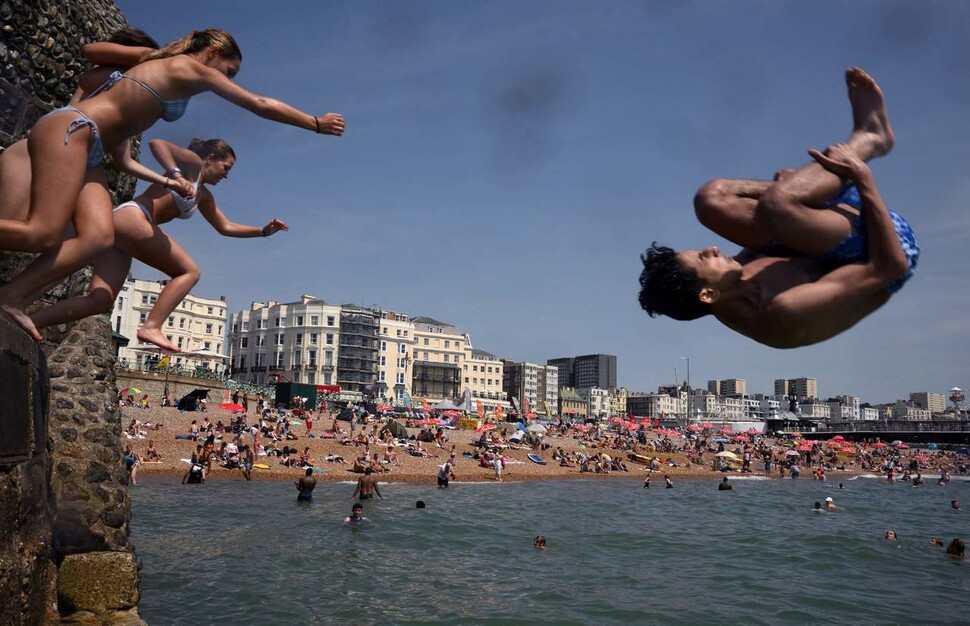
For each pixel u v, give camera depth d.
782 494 48.53
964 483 69.44
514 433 71.31
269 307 144.50
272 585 15.41
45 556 5.81
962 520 34.09
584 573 18.69
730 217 2.55
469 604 14.84
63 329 10.53
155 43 4.54
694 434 103.81
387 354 145.50
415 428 67.81
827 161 2.35
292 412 67.81
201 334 118.56
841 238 2.35
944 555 23.38
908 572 20.41
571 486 49.00
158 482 34.31
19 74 8.82
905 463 91.50
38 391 5.53
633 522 29.94
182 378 64.44
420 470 48.97
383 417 75.88
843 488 56.59
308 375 134.50
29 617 5.15
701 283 2.37
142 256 4.73
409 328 150.38
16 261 8.66
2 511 4.45
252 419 57.78
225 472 39.22
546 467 59.72
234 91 4.10
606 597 16.00
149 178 4.55
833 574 19.70
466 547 21.80
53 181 3.90
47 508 6.09
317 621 12.97
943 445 127.12
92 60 4.33
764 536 26.50
